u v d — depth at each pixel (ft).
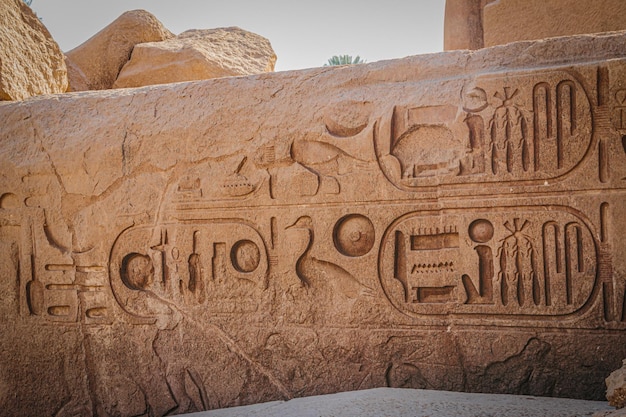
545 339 11.14
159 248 13.10
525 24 18.58
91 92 14.14
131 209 13.25
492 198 11.43
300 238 12.30
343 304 12.10
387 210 11.92
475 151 11.57
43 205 13.69
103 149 13.43
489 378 11.39
